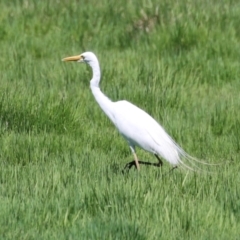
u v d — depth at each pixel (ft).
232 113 48.52
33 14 69.67
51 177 36.11
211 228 31.60
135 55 60.13
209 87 56.18
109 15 69.31
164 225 31.73
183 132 46.60
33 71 57.00
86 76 55.93
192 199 34.32
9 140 42.73
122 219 31.37
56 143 42.98
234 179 36.86
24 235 30.42
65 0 72.74
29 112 46.32
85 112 49.19
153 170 38.93
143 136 39.58
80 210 32.83
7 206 32.65
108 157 41.86
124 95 51.65
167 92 51.85
